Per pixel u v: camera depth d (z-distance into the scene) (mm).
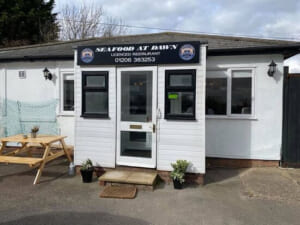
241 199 3971
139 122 4867
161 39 7527
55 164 6051
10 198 3975
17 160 4738
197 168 4602
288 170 5523
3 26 17344
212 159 6109
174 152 4699
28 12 18641
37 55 6770
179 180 4336
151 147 4828
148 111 4836
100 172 5066
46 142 4918
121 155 4988
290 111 5680
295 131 5684
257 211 3549
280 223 3211
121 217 3361
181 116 4609
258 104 5809
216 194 4176
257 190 4320
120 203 3795
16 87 7219
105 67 4969
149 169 4840
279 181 4797
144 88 4836
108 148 5016
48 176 5090
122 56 4824
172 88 4652
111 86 4957
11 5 18109
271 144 5797
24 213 3461
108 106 4984
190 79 4602
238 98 5980
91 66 5039
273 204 3779
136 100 4887
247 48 5582
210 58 5996
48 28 19938
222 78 6008
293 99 5660
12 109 7266
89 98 5102
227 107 5980
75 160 5188
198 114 4551
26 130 7203
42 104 7074
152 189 4305
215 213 3488
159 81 4727
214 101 6098
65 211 3527
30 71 7105
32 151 7012
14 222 3203
